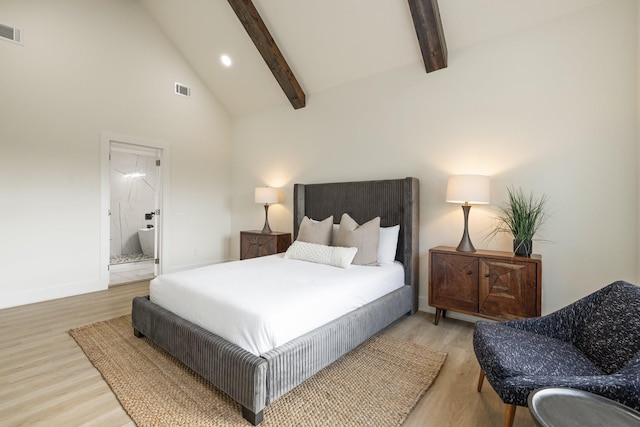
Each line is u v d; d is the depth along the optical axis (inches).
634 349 52.4
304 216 164.1
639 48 87.8
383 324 102.0
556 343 63.2
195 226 198.5
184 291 84.7
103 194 155.1
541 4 100.8
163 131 180.9
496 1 104.6
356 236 121.8
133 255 249.3
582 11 97.3
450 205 123.8
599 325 61.4
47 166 137.9
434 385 76.1
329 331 77.7
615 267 93.1
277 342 67.0
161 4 165.3
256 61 168.2
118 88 161.2
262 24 146.3
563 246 101.1
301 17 137.1
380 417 63.6
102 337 98.9
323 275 99.5
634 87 90.0
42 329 105.7
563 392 41.8
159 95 178.5
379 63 139.2
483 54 115.3
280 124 185.5
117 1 160.9
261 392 60.8
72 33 145.0
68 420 61.9
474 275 104.2
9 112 127.9
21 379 75.8
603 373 54.4
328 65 151.5
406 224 124.6
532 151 106.0
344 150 155.6
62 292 142.1
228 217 217.0
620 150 92.0
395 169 138.1
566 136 100.3
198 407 66.1
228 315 71.2
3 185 127.0
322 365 75.5
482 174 116.0
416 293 129.3
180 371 79.9
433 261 113.5
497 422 63.0
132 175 254.7
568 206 100.2
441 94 125.1
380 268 113.3
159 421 61.6
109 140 157.6
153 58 175.8
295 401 68.7
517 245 100.5
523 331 67.3
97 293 149.0
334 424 61.6
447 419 63.9
